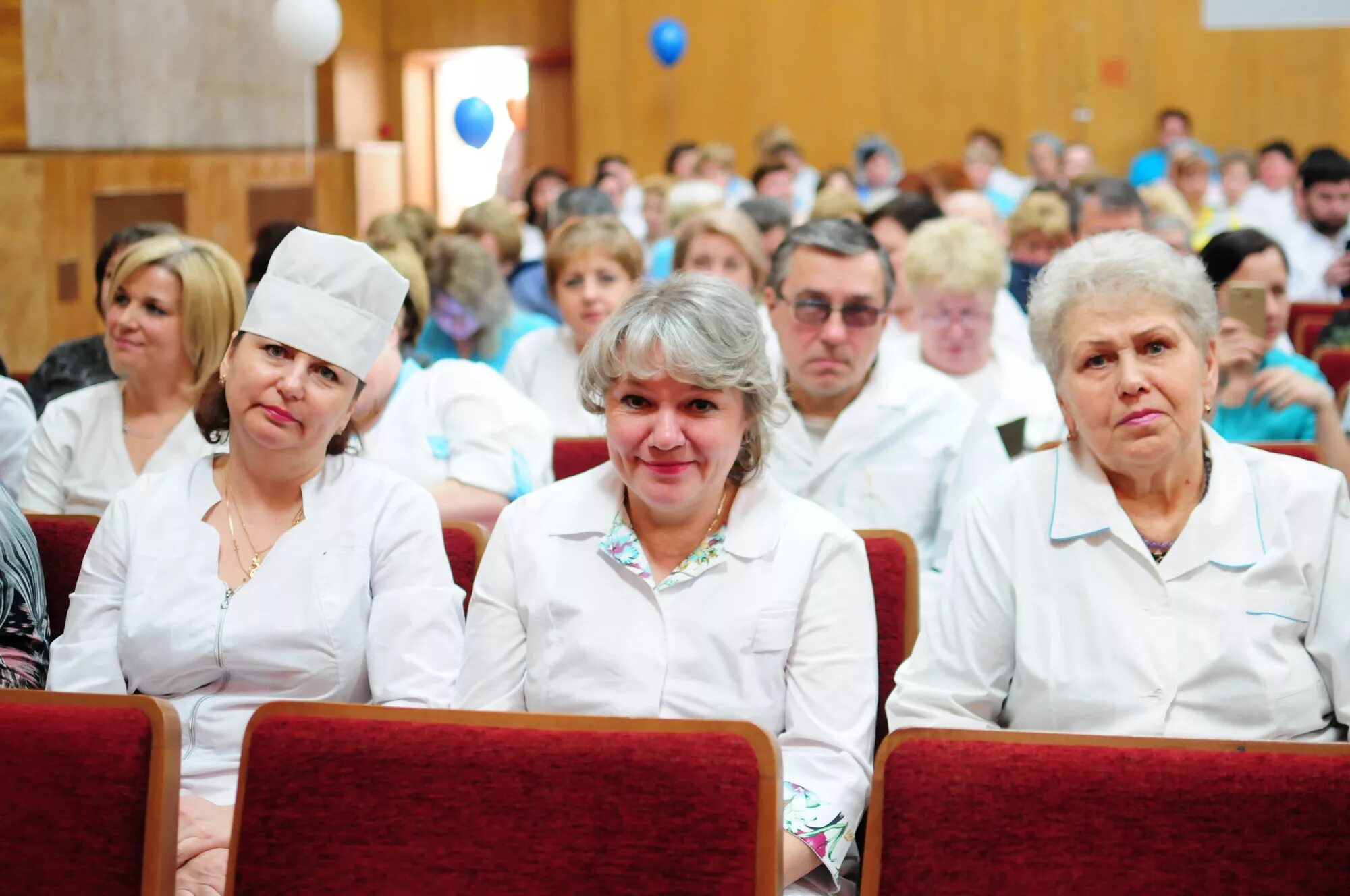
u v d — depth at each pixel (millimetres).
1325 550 2080
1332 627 2055
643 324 2066
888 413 3314
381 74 15727
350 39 15109
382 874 1781
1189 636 2078
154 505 2422
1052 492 2188
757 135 14547
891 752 1801
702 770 1734
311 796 1809
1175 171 11773
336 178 11648
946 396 3355
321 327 2316
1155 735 2053
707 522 2207
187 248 3266
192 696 2369
